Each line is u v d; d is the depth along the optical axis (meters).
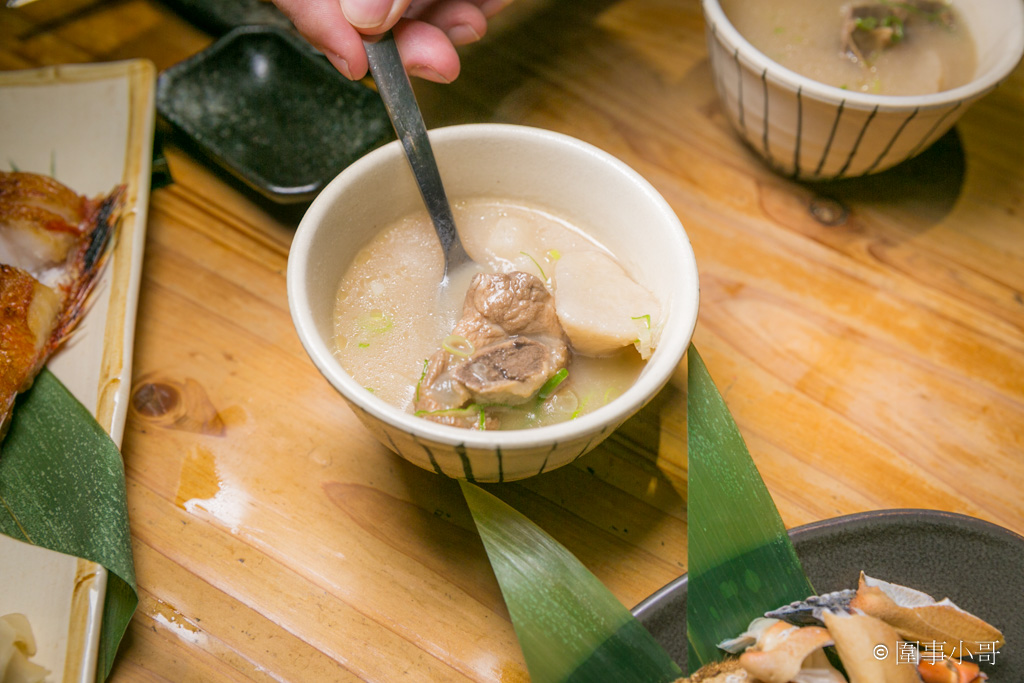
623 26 0.54
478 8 0.44
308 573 0.38
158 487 0.40
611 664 0.35
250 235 0.46
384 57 0.39
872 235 0.47
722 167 0.49
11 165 0.46
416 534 0.39
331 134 0.48
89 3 0.53
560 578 0.35
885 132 0.43
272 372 0.42
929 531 0.37
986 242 0.47
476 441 0.33
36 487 0.38
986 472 0.41
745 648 0.35
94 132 0.47
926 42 0.47
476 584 0.38
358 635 0.37
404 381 0.38
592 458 0.41
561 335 0.38
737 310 0.45
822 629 0.35
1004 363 0.44
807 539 0.37
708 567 0.36
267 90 0.49
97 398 0.40
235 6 0.53
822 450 0.41
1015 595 0.36
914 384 0.43
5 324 0.40
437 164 0.39
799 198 0.48
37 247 0.43
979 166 0.49
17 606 0.36
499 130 0.39
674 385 0.43
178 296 0.44
